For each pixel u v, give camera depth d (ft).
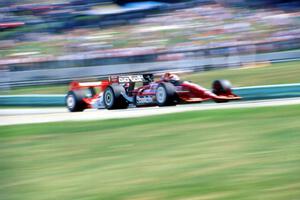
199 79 292.40
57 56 370.94
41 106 267.18
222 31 417.90
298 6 445.78
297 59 333.42
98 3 515.50
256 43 336.90
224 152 93.66
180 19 459.32
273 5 457.68
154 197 72.74
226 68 332.19
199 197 71.20
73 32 459.73
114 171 86.99
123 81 169.27
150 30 446.60
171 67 335.06
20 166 94.43
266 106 137.18
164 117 130.52
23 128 130.93
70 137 116.57
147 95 162.61
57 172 88.84
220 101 164.86
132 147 102.78
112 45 416.26
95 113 155.63
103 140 111.34
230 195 70.85
